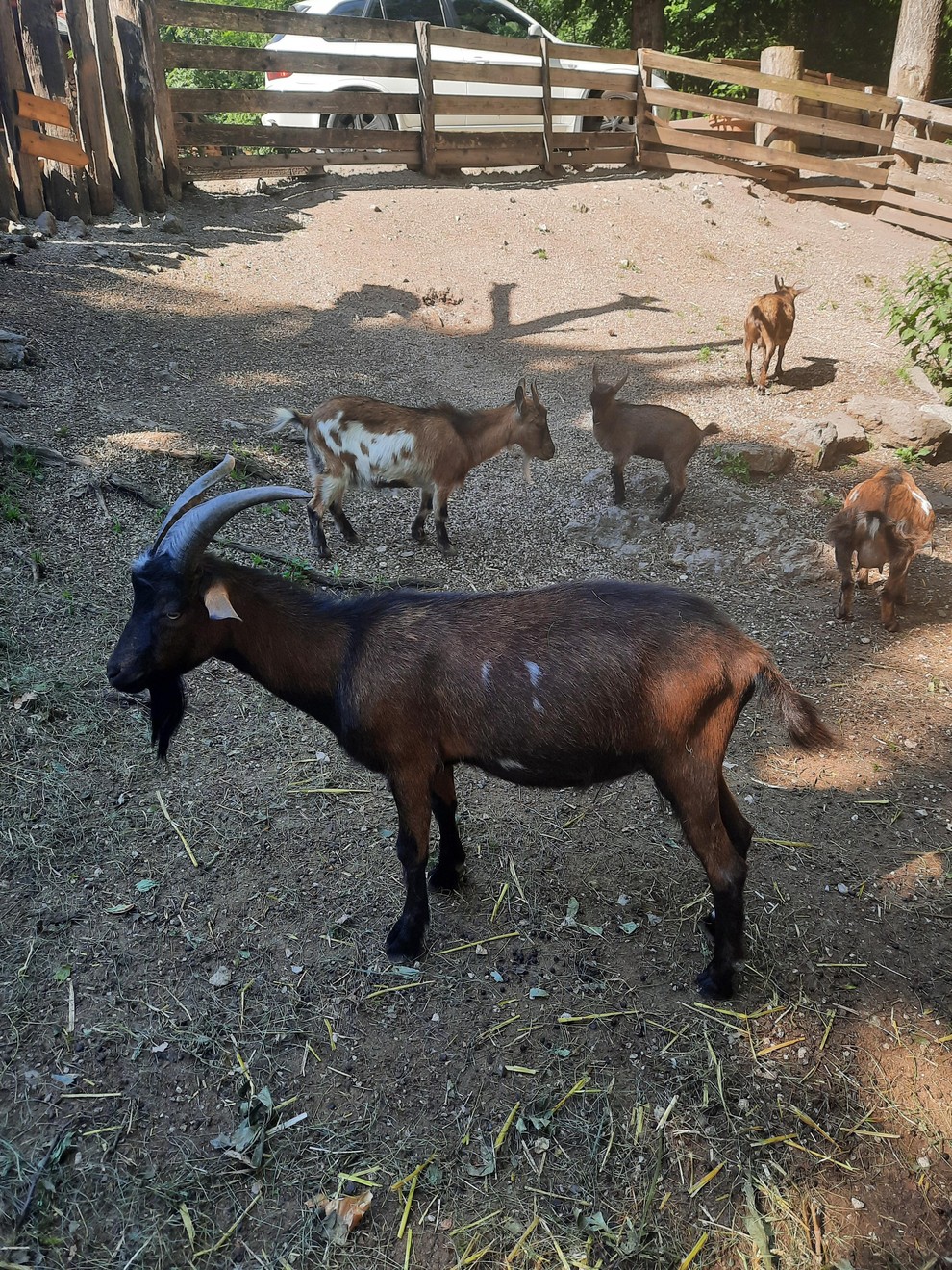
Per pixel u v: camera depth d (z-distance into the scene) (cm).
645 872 412
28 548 548
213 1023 328
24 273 883
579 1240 274
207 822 414
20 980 334
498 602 341
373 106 1227
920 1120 314
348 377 855
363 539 666
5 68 924
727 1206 287
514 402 643
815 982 363
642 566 666
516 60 1383
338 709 343
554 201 1269
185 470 650
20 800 406
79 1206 272
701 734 321
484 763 343
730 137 1527
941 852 432
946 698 544
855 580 659
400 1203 281
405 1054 325
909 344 1018
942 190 1401
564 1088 316
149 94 1056
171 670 338
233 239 1077
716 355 997
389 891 390
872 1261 277
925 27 1492
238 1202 278
